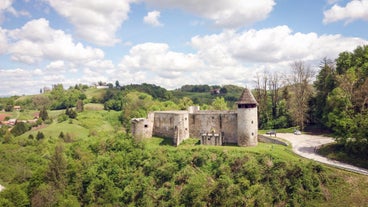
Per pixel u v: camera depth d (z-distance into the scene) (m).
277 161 53.66
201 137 71.00
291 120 96.81
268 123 100.25
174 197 53.81
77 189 64.56
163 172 59.72
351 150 58.22
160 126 80.06
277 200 48.03
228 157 58.56
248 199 48.69
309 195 47.75
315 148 66.19
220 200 50.19
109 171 65.81
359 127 57.44
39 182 66.25
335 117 63.56
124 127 134.62
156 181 59.69
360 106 65.38
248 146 67.12
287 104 101.00
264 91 103.88
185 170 58.41
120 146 72.69
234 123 72.12
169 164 61.16
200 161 60.09
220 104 117.12
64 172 67.25
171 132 77.50
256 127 68.44
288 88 104.81
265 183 50.78
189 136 77.38
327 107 79.69
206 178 56.09
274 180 50.34
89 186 63.56
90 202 61.47
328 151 61.50
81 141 87.88
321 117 89.12
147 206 54.91
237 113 69.44
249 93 68.44
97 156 72.81
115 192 61.06
